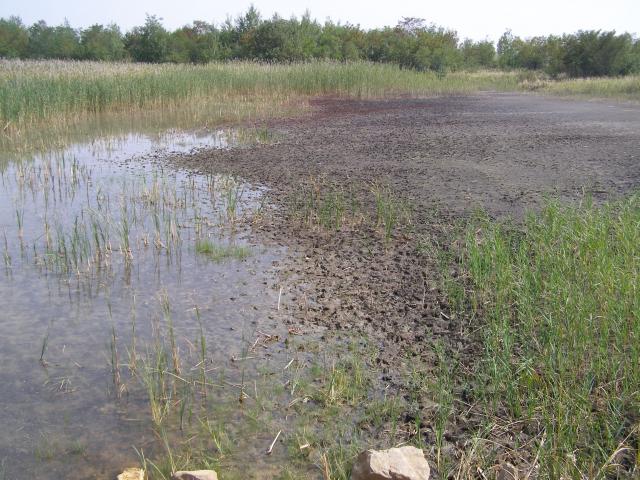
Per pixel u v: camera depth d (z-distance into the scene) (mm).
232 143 12812
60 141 12734
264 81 22969
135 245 6461
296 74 24359
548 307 4578
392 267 5891
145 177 9383
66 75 18688
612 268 4875
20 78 16469
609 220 6238
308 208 7746
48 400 3699
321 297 5203
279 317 4805
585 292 4766
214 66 25672
